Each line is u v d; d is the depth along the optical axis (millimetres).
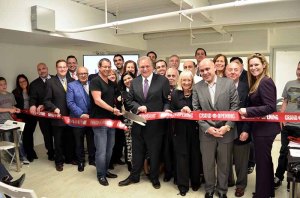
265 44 5996
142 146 3195
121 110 3287
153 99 3006
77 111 3568
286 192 3025
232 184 3188
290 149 2314
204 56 4270
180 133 2928
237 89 2898
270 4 4355
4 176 2621
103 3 4848
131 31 5473
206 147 2770
